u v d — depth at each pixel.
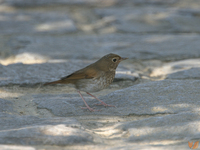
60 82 14.49
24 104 14.64
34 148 9.05
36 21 30.89
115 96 15.19
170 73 19.33
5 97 15.42
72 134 10.18
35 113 13.60
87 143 9.87
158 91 15.09
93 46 24.64
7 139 9.84
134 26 29.84
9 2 37.09
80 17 33.06
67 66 19.98
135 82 18.14
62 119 11.89
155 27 29.64
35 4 37.12
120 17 32.16
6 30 27.95
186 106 13.32
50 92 16.64
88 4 37.72
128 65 21.39
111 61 14.59
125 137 10.64
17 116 12.33
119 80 18.05
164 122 11.49
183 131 10.64
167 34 28.16
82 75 14.27
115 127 11.67
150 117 12.59
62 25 29.72
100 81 14.45
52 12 34.50
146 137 10.49
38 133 10.21
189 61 21.45
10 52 23.27
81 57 22.28
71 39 26.48
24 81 17.00
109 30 29.16
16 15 32.91
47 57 22.12
